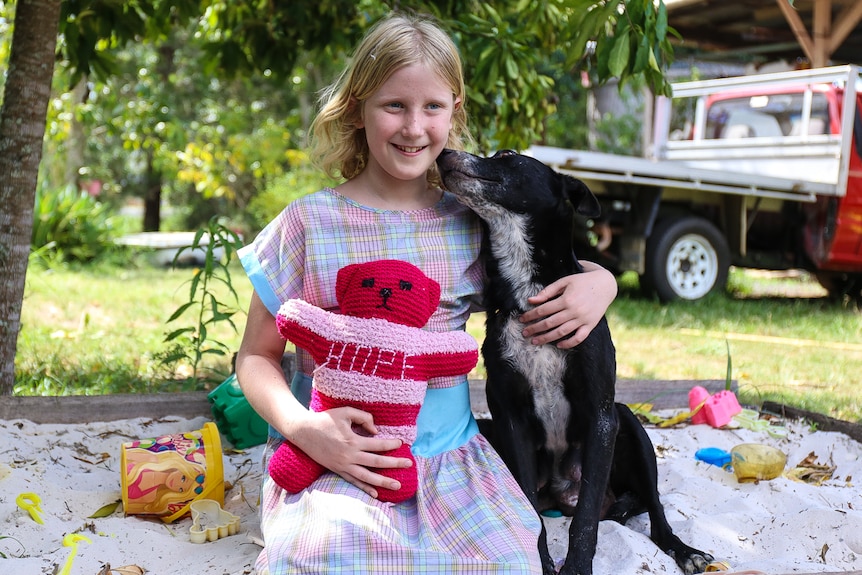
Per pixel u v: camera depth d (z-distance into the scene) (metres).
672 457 3.66
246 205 21.02
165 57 19.25
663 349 6.77
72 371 5.05
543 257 2.78
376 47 2.51
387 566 2.08
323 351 2.27
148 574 2.48
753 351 6.74
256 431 3.66
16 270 4.02
